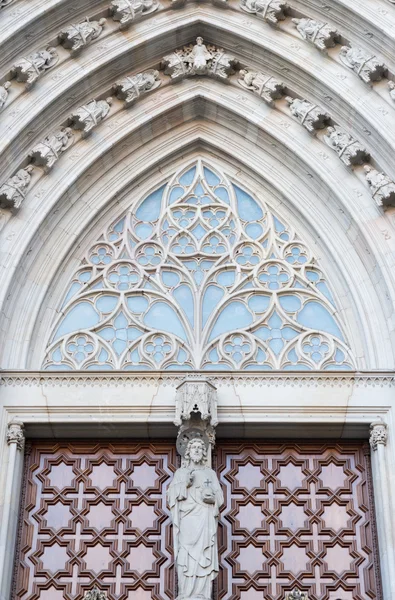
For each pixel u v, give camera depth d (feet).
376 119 54.13
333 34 56.13
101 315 55.11
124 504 50.62
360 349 53.83
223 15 58.54
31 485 51.01
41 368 53.26
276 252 56.95
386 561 47.19
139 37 57.57
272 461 51.72
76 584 48.70
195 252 56.95
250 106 58.49
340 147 55.47
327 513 50.47
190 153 60.08
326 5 56.13
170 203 58.70
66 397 51.11
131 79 57.93
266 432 51.39
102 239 57.36
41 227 55.01
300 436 51.75
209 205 58.54
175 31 58.23
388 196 53.52
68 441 52.06
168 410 50.88
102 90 57.77
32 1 55.21
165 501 50.60
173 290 55.98
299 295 55.72
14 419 50.39
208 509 47.37
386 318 53.26
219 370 51.75
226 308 55.42
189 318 55.01
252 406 50.93
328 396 51.21
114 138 57.41
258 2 57.26
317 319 55.06
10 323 53.11
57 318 54.90
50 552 49.49
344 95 55.06
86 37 56.44
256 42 57.41
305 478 51.29
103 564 49.21
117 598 48.32
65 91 55.83
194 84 59.41
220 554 49.26
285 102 58.18
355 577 48.85
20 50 55.21
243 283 56.13
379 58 55.01
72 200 56.80
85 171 56.70
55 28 56.29
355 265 55.21
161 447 52.01
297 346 54.08
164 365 53.47
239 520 50.24
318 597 48.37
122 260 56.59
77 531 49.93
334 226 56.44
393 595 46.14
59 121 56.54
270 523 50.19
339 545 49.65
